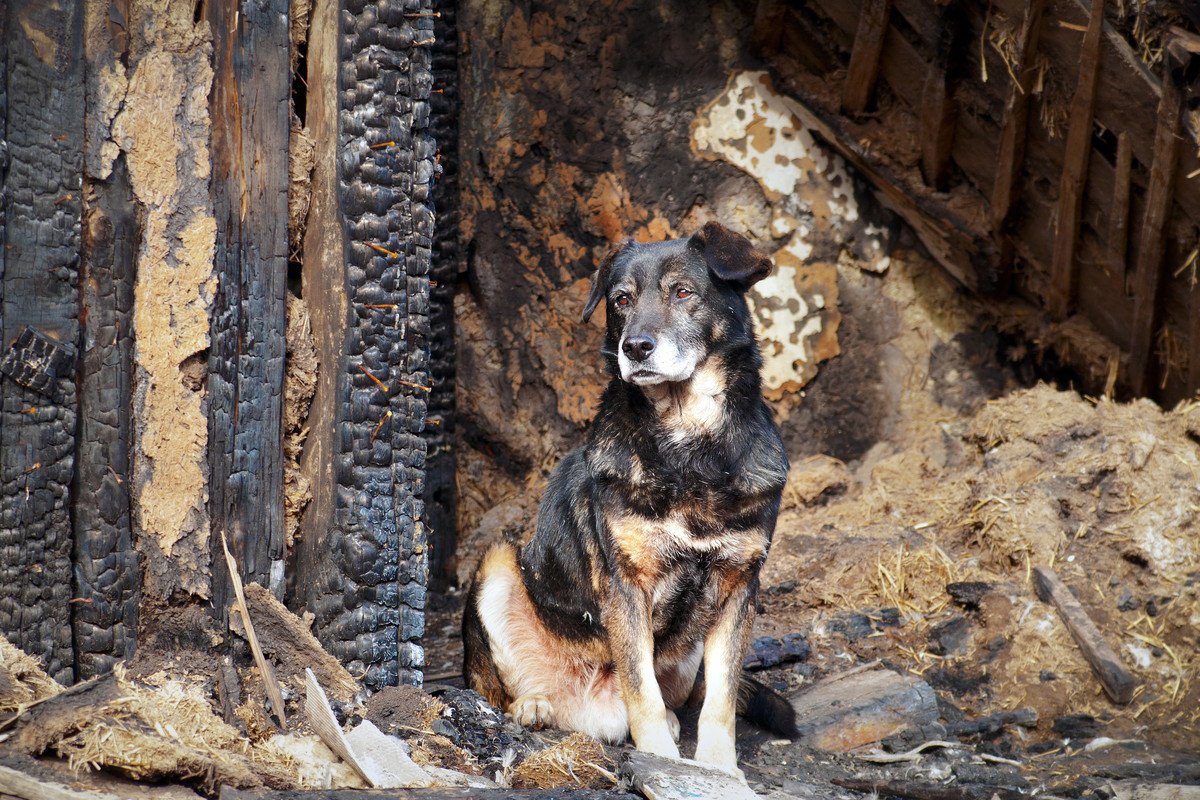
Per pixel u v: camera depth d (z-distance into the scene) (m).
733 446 3.92
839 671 5.17
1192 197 5.50
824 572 5.93
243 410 3.69
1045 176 6.21
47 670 3.37
